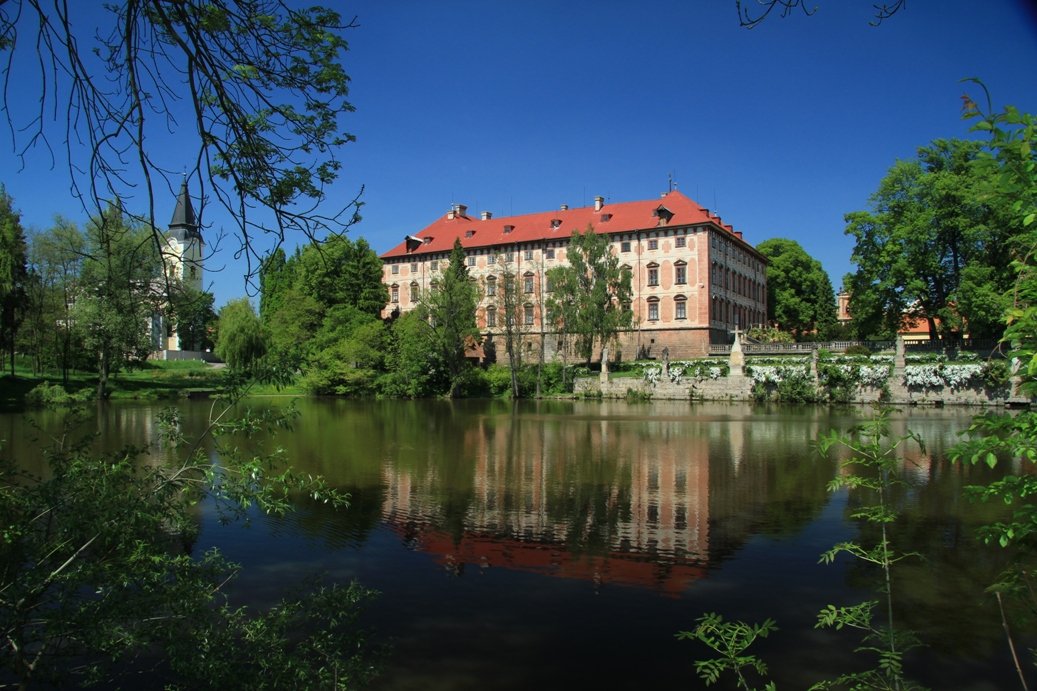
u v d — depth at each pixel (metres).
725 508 16.61
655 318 77.19
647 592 10.88
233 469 7.05
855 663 8.45
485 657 8.64
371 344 75.56
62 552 6.04
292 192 6.79
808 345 64.94
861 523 14.98
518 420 42.16
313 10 6.20
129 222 7.18
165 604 6.26
